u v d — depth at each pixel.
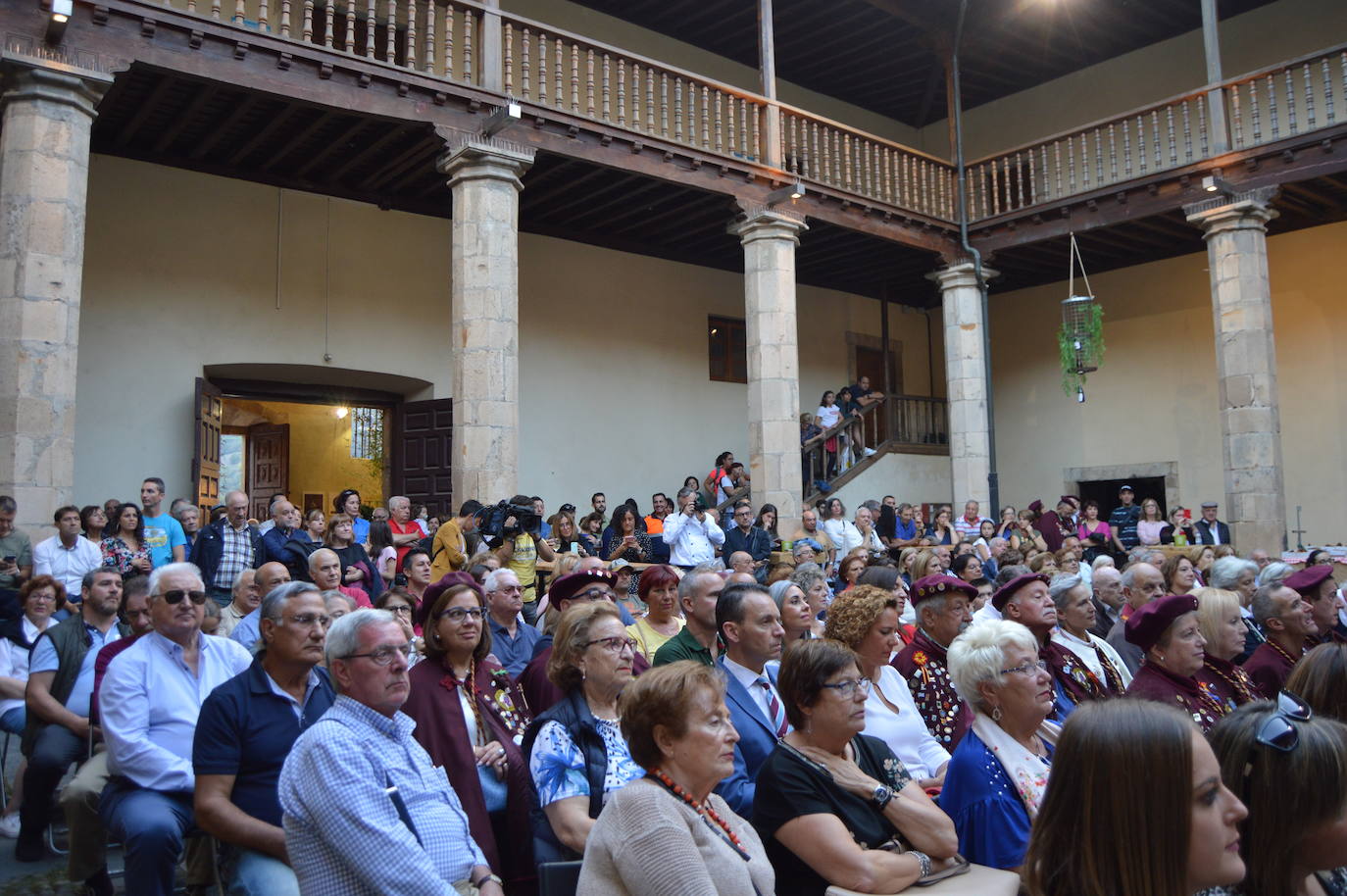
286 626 3.85
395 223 14.36
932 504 18.95
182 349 12.51
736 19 16.89
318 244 13.64
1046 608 5.13
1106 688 5.28
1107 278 18.84
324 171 13.38
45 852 5.38
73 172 8.79
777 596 5.17
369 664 3.23
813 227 15.57
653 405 16.98
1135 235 16.42
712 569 4.89
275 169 13.20
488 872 3.47
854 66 18.80
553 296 15.92
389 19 10.80
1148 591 6.27
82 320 11.88
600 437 16.23
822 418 17.73
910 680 4.73
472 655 4.39
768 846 3.16
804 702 3.25
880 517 15.17
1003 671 3.45
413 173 13.34
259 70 9.92
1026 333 19.92
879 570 5.82
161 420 12.28
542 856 3.66
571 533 11.28
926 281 19.94
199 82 10.27
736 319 18.45
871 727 4.14
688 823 2.66
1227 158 13.95
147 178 12.41
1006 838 3.25
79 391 11.79
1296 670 3.69
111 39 9.09
